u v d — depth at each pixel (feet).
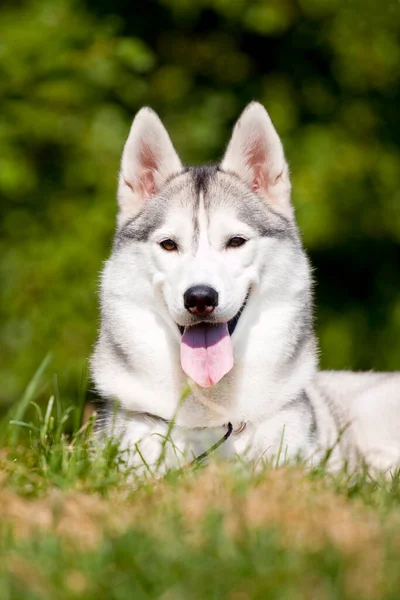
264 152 24.71
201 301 21.97
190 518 17.21
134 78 55.01
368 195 57.00
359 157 56.90
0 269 52.19
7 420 27.58
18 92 52.08
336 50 57.62
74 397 49.88
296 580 14.61
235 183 24.31
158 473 21.49
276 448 23.11
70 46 52.95
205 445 23.06
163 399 23.39
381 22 57.77
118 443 21.58
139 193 25.08
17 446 24.44
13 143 51.24
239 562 15.15
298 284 23.94
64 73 52.34
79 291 51.34
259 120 24.54
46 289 51.52
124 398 23.65
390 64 58.18
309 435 23.84
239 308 22.74
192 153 55.21
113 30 54.08
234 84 58.80
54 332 50.80
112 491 19.38
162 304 23.24
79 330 50.83
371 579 14.75
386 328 59.11
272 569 14.94
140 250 23.53
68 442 24.31
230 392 23.27
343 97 59.16
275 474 19.74
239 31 60.03
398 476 21.83
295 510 17.62
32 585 14.62
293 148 56.24
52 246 52.11
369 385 28.73
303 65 59.52
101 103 53.42
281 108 57.16
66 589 14.53
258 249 23.39
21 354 50.52
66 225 52.60
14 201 53.06
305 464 21.54
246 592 14.38
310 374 24.12
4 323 51.52
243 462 20.61
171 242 23.30
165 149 24.94
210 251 23.06
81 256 51.62
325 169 55.57
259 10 55.36
